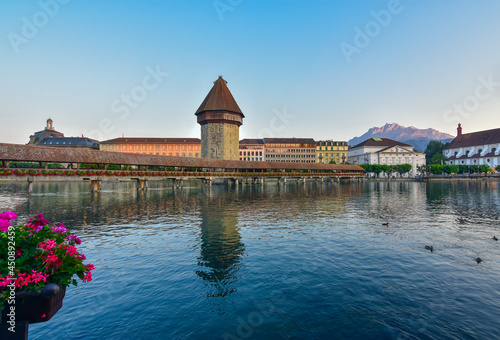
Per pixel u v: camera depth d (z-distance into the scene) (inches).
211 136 2832.2
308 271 420.5
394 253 506.6
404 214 956.6
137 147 4510.3
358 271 419.8
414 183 3563.0
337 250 524.7
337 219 851.4
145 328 275.0
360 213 975.6
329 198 1510.8
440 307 313.4
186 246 549.6
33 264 155.9
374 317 293.4
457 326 275.9
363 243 573.3
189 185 2716.5
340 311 305.6
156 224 761.0
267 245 558.3
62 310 307.4
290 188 2364.7
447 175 4345.5
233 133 2881.4
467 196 1681.8
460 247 543.5
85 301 327.6
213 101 2810.0
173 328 275.3
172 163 1972.2
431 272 415.2
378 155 5123.0
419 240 597.3
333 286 368.2
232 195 1636.3
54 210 988.6
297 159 4936.0
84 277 174.2
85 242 576.7
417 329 271.1
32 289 148.9
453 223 790.5
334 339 256.2
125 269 427.8
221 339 257.3
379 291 353.7
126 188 2183.8
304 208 1095.6
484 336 259.1
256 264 450.3
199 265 445.7
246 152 4854.8
